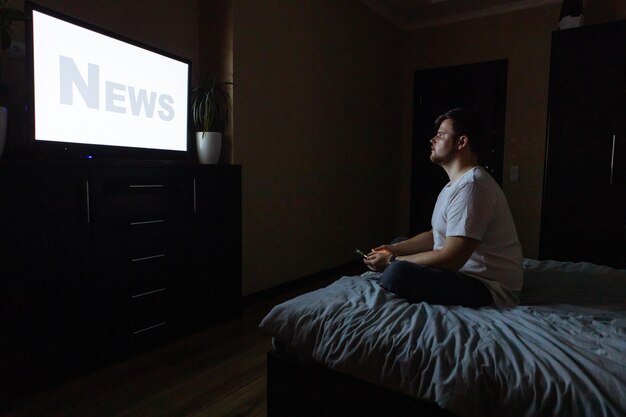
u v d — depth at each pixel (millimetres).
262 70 2779
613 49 2934
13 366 1534
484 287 1297
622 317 1128
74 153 1843
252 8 2672
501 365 886
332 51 3449
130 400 1576
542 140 3752
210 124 2486
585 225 3100
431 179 4363
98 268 1786
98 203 1766
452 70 4160
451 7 3914
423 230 4445
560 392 805
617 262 3016
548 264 1806
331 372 1058
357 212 3938
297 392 1126
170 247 2104
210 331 2299
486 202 1283
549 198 3203
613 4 3314
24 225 1527
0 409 1498
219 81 2627
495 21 3908
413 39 4379
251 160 2750
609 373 825
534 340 973
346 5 3576
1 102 1802
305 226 3297
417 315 1103
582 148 3072
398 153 4535
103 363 1836
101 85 1919
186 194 2168
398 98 4453
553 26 3635
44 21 1672
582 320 1094
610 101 2963
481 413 850
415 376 934
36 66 1659
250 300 2814
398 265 1287
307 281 3348
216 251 2371
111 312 1852
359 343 1013
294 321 1132
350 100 3723
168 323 2119
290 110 3053
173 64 2281
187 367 1857
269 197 2922
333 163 3568
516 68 3830
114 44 1965
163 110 2244
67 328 1689
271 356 1172
